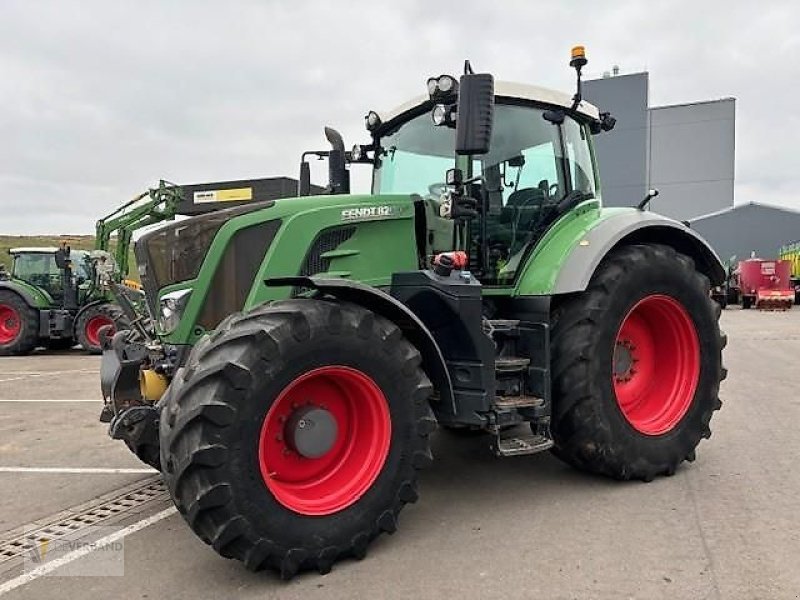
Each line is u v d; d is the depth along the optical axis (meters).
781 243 35.91
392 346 3.30
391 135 4.88
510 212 4.49
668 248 4.64
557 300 4.37
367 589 2.91
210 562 3.27
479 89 3.58
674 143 37.09
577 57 4.63
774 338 13.51
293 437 3.16
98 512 4.07
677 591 2.81
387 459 3.27
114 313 13.36
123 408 3.85
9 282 13.85
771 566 3.02
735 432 5.52
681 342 4.63
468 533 3.50
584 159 4.98
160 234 3.94
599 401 4.12
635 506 3.84
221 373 2.87
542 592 2.83
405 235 4.06
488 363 3.68
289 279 3.20
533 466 4.71
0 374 10.62
